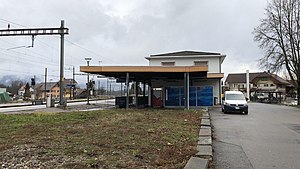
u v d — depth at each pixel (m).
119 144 8.02
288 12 39.75
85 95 79.12
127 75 24.80
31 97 77.81
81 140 8.62
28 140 8.68
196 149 7.55
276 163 6.82
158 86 31.84
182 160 6.41
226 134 11.49
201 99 30.23
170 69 23.89
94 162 6.05
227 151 8.16
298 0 39.12
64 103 29.84
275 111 26.64
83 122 13.65
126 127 11.67
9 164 5.97
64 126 12.13
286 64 40.41
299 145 9.19
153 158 6.54
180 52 39.94
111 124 12.73
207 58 36.16
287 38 40.19
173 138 9.16
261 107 34.88
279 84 78.00
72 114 18.48
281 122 16.27
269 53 41.38
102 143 8.16
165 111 21.61
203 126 12.63
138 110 22.89
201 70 23.53
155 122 13.70
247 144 9.32
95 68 23.86
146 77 30.31
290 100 53.00
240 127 13.78
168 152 7.14
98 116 16.95
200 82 32.81
